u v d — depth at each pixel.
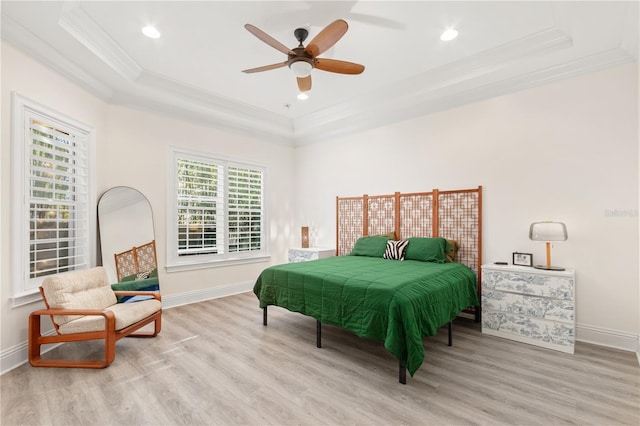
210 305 4.46
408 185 4.55
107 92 3.73
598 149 3.07
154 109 4.25
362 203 5.11
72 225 3.34
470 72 3.51
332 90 4.26
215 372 2.49
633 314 2.88
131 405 2.04
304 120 5.48
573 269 3.18
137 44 3.11
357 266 3.51
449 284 3.02
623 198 2.94
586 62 3.08
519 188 3.54
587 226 3.12
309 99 4.58
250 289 5.40
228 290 5.07
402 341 2.30
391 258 4.14
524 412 1.96
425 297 2.58
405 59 3.42
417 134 4.46
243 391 2.21
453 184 4.07
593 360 2.69
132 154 4.03
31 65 2.74
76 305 2.71
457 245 3.97
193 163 4.70
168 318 3.87
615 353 2.83
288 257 5.95
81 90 3.38
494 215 3.72
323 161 5.73
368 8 2.57
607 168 3.02
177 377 2.40
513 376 2.42
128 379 2.37
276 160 5.89
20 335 2.62
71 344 3.03
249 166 5.45
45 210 2.95
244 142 5.36
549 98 3.35
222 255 5.02
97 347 2.96
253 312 4.14
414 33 2.93
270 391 2.21
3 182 2.50
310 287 3.06
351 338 3.24
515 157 3.57
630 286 2.90
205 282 4.77
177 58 3.39
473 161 3.90
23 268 2.66
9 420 1.88
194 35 2.96
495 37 2.99
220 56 3.36
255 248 5.51
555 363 2.63
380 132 4.91
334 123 5.23
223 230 5.04
